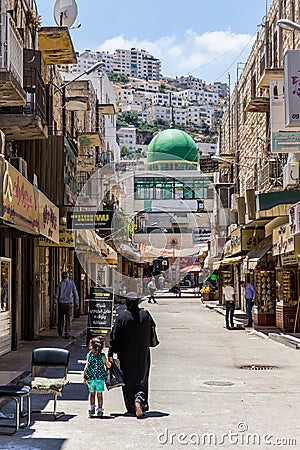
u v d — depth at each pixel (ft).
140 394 34.81
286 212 78.74
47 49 82.12
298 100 59.93
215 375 49.83
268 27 104.58
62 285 76.64
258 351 66.08
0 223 49.60
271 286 96.94
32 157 75.20
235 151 145.18
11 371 50.16
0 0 50.85
